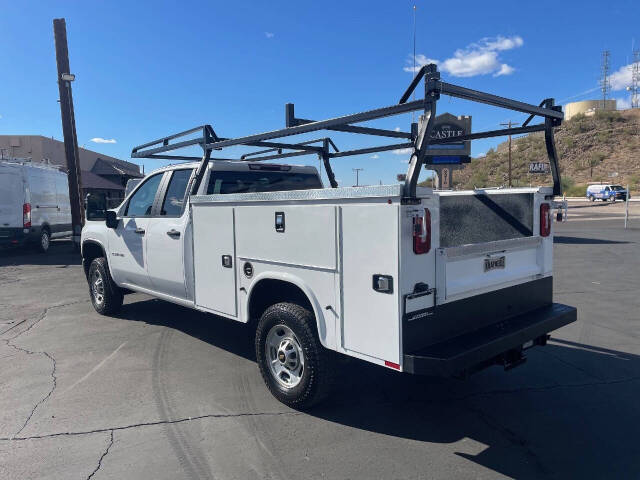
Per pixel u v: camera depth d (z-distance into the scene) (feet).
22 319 23.57
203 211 16.19
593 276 34.12
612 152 263.49
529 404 14.12
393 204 10.63
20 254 50.55
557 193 14.90
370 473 10.68
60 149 108.68
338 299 12.00
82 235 24.18
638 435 12.34
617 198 169.89
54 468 10.91
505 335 12.09
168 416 13.34
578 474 10.64
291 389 13.55
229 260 15.30
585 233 67.77
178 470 10.82
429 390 15.12
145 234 19.44
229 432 12.46
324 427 12.73
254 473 10.69
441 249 11.34
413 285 10.93
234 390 15.03
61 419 13.21
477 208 13.16
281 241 13.38
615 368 16.85
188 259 17.24
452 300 11.82
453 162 65.10
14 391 15.08
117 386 15.38
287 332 13.79
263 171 19.56
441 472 10.71
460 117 64.49
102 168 120.57
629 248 49.90
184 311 24.73
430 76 10.36
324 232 12.18
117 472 10.75
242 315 15.07
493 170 260.21
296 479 10.47
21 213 47.67
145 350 18.80
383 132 15.99
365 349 11.48
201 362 17.48
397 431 12.54
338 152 20.79
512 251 13.61
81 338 20.38
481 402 14.28
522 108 12.86
